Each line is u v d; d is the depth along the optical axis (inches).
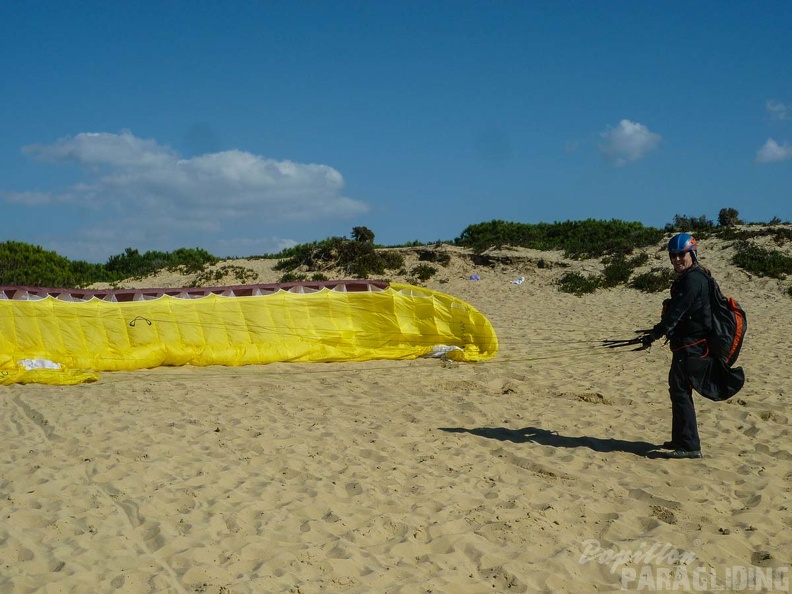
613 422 355.9
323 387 444.5
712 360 295.1
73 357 491.5
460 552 209.8
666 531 225.9
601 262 1014.4
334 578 191.6
